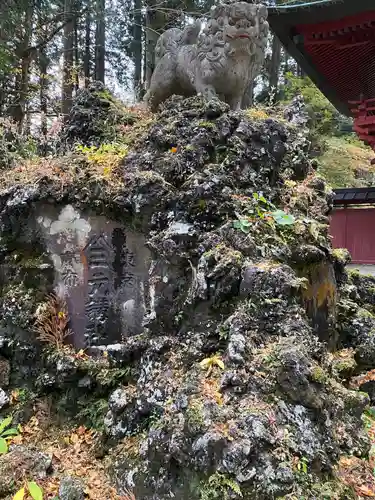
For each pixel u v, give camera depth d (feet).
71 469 8.59
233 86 14.46
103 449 8.86
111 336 10.16
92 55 55.52
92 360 9.97
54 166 11.19
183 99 11.75
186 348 8.54
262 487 6.31
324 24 23.98
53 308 10.32
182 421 7.18
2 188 11.69
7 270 11.17
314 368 7.42
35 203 10.60
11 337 10.82
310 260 9.72
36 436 9.59
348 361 10.89
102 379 9.59
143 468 7.73
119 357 9.55
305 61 27.94
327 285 10.82
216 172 9.55
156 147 10.61
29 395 10.33
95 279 10.30
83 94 14.65
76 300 10.36
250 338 7.82
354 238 38.81
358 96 30.53
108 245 10.23
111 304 10.19
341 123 55.83
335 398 8.06
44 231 10.64
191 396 7.41
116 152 11.47
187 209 9.32
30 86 36.42
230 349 7.63
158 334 9.25
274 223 9.59
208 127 10.05
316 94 46.83
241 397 7.22
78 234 10.41
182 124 10.55
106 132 13.34
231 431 6.64
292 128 12.21
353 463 7.76
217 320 8.47
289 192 10.91
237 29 13.39
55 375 10.14
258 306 8.11
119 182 10.16
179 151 10.09
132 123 14.19
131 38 51.21
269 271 8.21
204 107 10.57
